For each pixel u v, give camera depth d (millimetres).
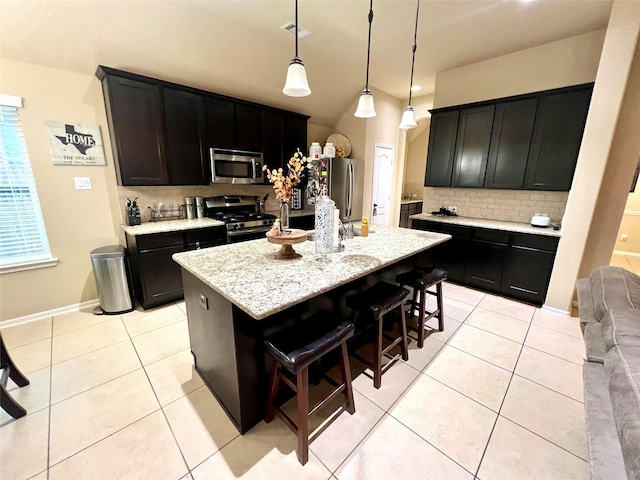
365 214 5012
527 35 2965
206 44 2877
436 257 3891
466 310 3025
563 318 2857
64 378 1944
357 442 1498
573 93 2871
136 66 2803
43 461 1384
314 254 1972
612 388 851
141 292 2961
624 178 2787
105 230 3047
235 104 3551
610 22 2398
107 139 2926
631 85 2639
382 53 3393
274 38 3027
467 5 2461
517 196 3559
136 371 2025
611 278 1517
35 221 2688
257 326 1513
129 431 1551
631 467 659
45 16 2186
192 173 3305
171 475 1327
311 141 4879
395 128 5285
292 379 1548
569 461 1400
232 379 1519
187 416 1651
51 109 2598
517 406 1740
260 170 3926
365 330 2289
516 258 3199
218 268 1673
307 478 1319
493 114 3418
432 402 1771
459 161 3791
